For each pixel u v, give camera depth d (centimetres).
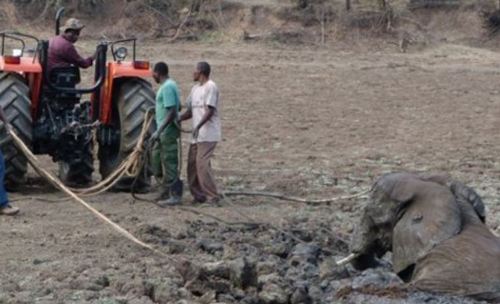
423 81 3925
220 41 5125
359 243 1145
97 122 1808
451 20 5578
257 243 1413
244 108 3105
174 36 5162
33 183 1906
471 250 1048
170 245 1375
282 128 2758
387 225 1122
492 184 2048
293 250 1359
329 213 1689
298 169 2175
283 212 1680
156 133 1678
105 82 1830
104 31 5203
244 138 2588
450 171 2198
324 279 1195
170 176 1697
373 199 1131
